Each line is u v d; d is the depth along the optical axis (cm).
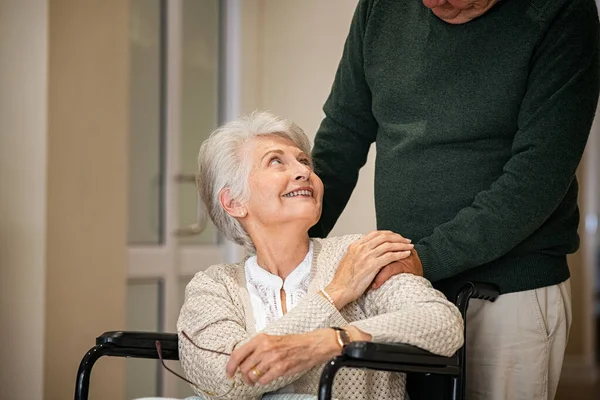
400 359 173
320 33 387
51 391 336
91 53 349
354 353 169
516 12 218
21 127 326
